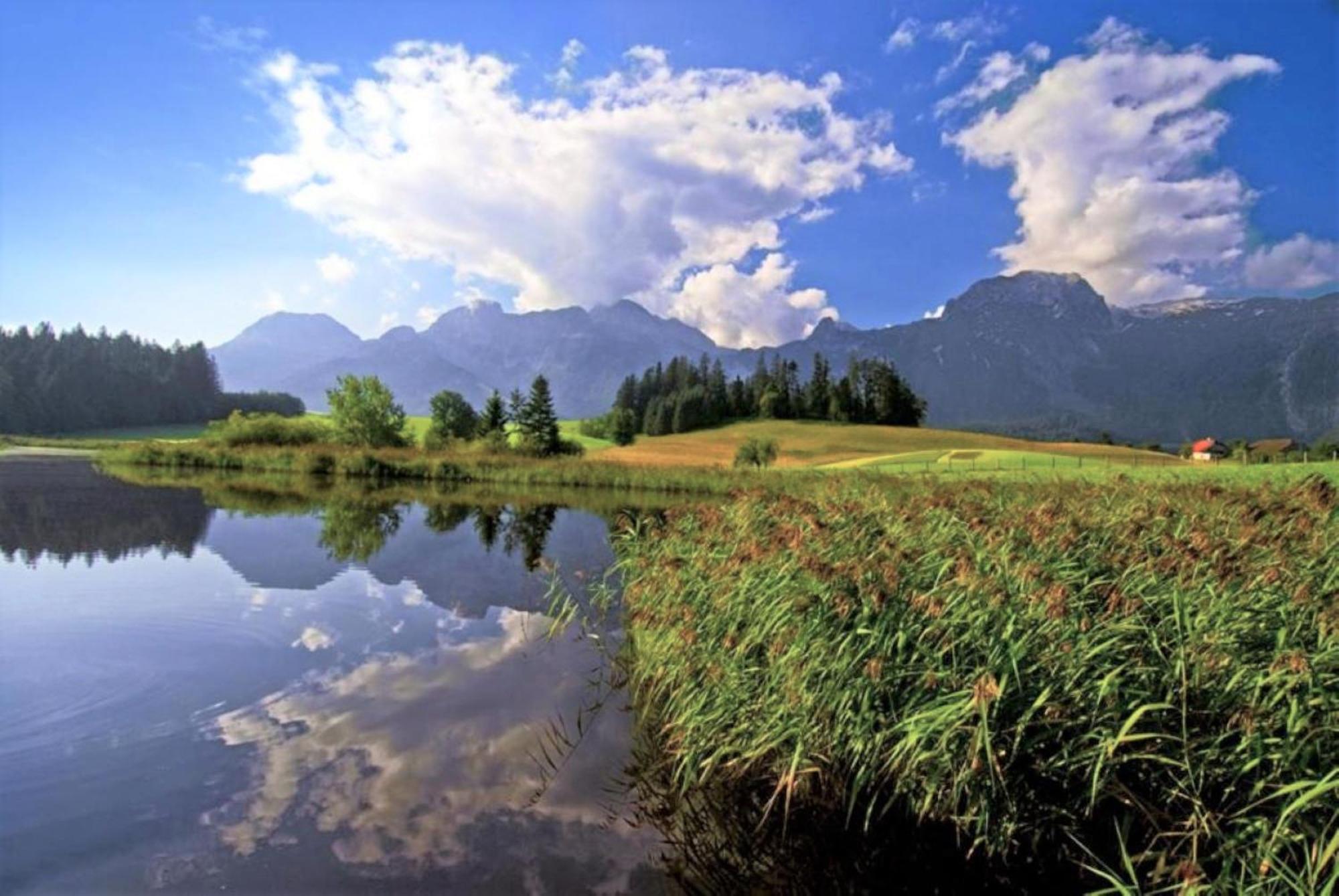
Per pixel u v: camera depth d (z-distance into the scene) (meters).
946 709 5.35
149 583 15.36
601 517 32.84
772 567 8.22
